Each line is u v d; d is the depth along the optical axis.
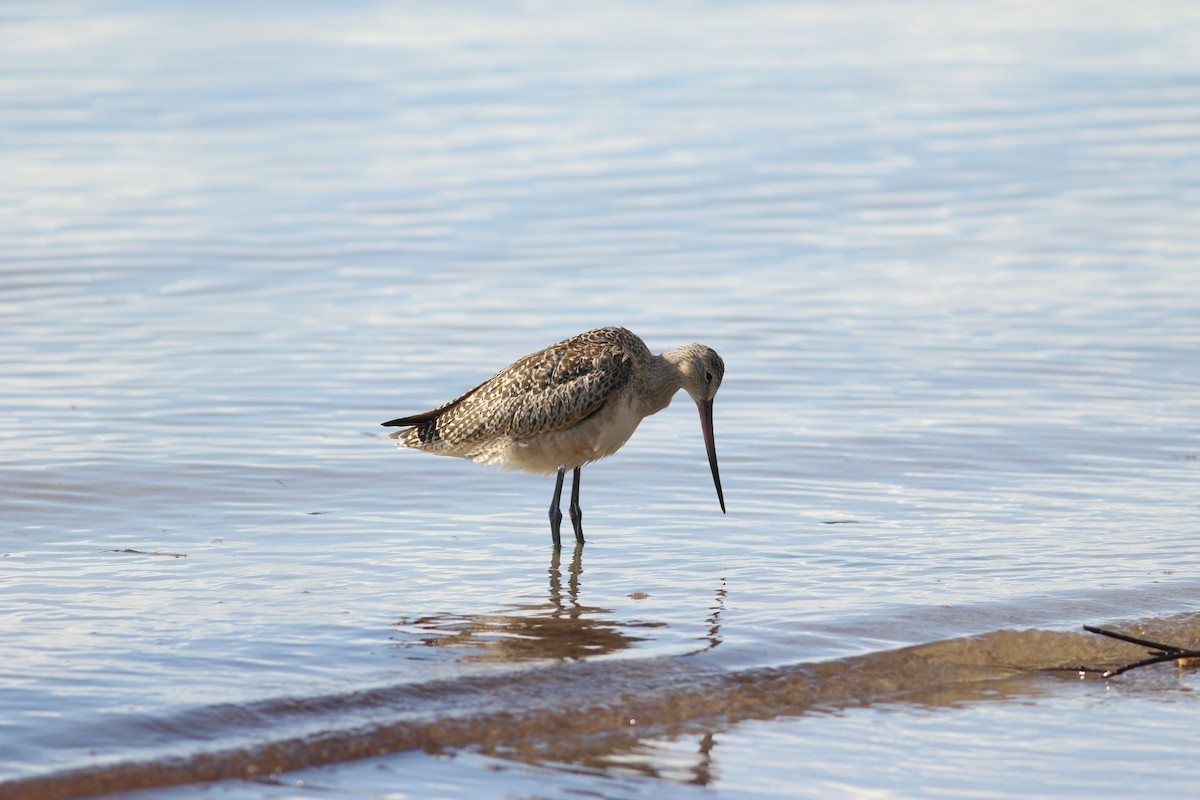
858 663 9.50
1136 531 12.01
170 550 11.57
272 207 24.78
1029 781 8.08
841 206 24.84
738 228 23.56
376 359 17.20
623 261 21.75
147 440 14.30
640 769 8.16
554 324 18.70
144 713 8.48
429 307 19.47
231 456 13.91
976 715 8.91
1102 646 9.81
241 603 10.40
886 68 37.12
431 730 8.46
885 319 18.78
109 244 22.27
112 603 10.34
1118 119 31.03
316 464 13.78
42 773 7.76
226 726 8.40
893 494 13.05
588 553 11.70
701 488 13.35
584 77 35.91
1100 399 15.65
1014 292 19.89
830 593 10.71
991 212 24.25
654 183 26.44
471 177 26.95
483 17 44.66
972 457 13.97
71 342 17.64
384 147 29.22
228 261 21.55
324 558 11.45
